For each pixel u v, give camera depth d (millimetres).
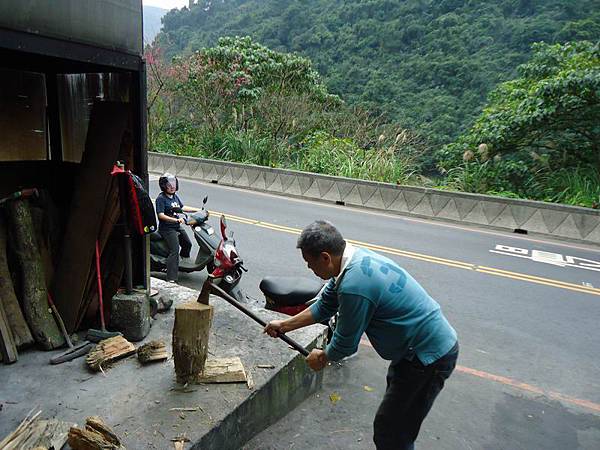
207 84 17391
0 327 3234
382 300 2314
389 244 8594
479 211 10711
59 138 4402
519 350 4816
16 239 3467
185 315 2959
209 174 14484
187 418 2770
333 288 2676
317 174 12609
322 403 3744
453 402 3916
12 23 2727
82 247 3637
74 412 2766
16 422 2668
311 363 2627
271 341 3723
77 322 3570
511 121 12023
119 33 3426
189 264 6047
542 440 3486
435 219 11102
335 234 2369
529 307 5945
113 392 2967
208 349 3555
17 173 4160
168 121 18141
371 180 12836
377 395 3904
